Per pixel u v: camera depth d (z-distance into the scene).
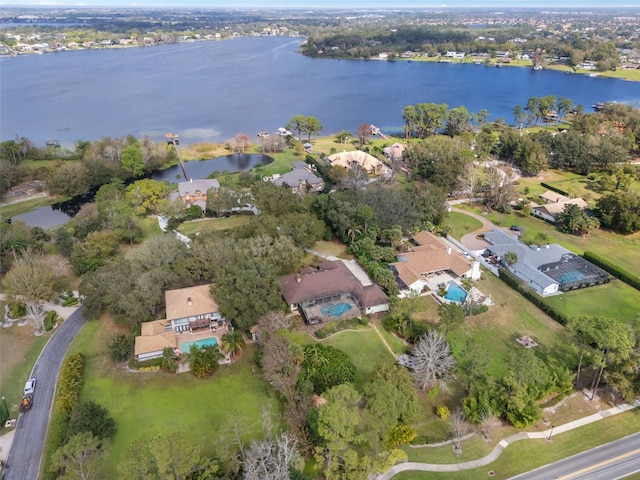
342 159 167.62
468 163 151.25
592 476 56.94
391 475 56.44
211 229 121.50
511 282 98.12
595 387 68.31
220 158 189.50
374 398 56.84
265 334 73.94
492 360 75.81
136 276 83.94
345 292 89.44
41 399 68.31
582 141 166.25
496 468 57.88
